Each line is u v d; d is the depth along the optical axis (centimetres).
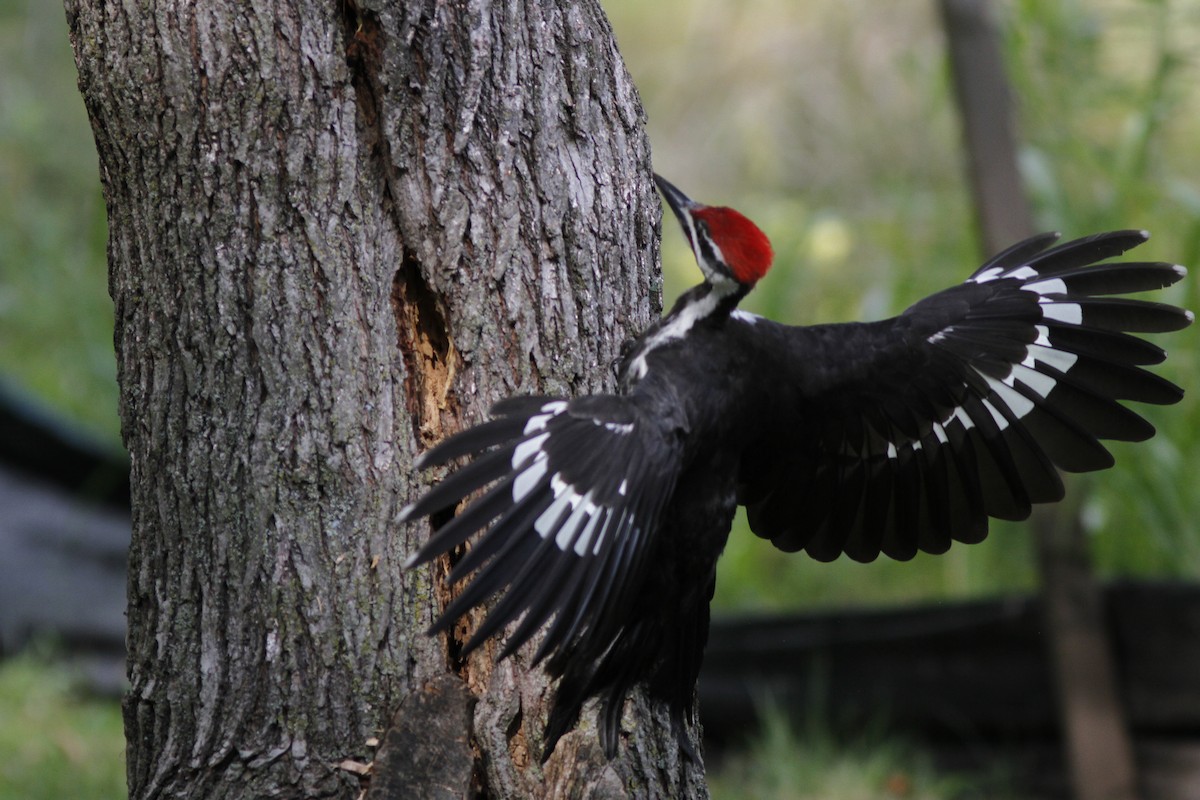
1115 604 1205
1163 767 1188
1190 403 1364
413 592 613
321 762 604
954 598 1513
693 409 592
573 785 616
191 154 607
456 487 507
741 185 1997
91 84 619
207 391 614
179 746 616
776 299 1634
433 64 617
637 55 2242
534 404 538
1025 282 678
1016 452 683
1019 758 1266
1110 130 1594
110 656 1464
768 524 696
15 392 1560
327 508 611
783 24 2077
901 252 1617
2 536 1499
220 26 602
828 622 1331
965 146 1253
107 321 2019
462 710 606
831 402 651
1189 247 1359
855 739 1313
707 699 1360
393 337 623
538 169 636
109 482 1566
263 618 609
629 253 663
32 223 2122
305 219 610
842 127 1881
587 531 530
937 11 1276
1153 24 1466
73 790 1128
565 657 592
